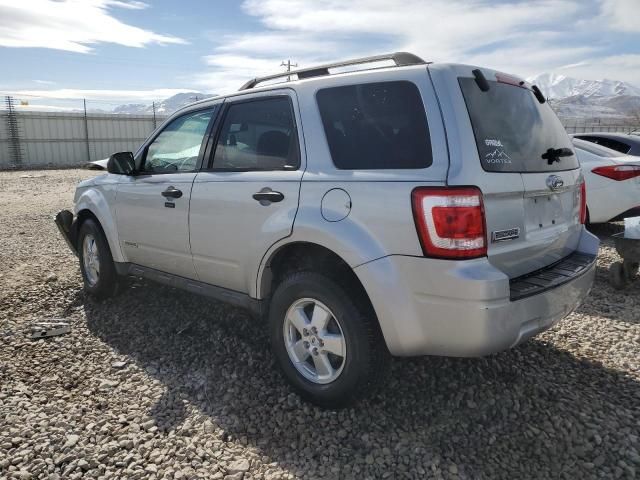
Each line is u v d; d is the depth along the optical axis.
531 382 3.20
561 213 3.11
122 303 4.71
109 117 34.19
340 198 2.73
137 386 3.26
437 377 3.27
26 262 6.26
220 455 2.58
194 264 3.69
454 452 2.59
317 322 2.89
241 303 3.39
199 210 3.52
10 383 3.30
